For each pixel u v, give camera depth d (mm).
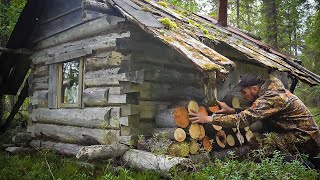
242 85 5508
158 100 6012
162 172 4648
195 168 4480
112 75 5996
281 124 5301
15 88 9695
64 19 7461
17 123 10797
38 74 8250
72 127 6879
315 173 4496
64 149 6859
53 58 7613
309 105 13047
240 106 6348
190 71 6602
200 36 5848
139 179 4559
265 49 9094
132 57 5711
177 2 17266
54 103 7477
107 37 6250
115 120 5832
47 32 8008
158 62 6094
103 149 5176
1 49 7977
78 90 6770
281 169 4168
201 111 5480
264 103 5094
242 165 4180
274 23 15773
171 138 5258
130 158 5199
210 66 4133
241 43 7734
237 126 5008
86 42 6766
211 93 4172
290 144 5211
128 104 5656
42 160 6301
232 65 4496
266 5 15961
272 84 5305
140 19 5219
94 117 6242
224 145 5715
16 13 10195
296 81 9141
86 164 5801
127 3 5836
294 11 15555
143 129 5777
